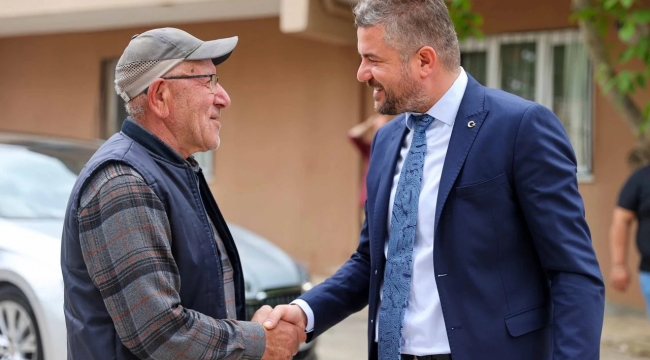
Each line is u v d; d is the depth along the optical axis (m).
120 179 2.14
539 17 7.93
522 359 2.36
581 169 7.87
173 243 2.21
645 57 5.77
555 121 2.40
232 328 2.25
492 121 2.40
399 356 2.48
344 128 9.06
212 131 2.38
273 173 9.51
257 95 9.58
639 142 6.02
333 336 6.66
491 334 2.35
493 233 2.37
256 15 9.45
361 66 2.52
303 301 2.79
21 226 4.76
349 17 8.22
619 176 7.63
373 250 2.63
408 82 2.45
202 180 2.44
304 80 9.29
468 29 6.48
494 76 8.24
